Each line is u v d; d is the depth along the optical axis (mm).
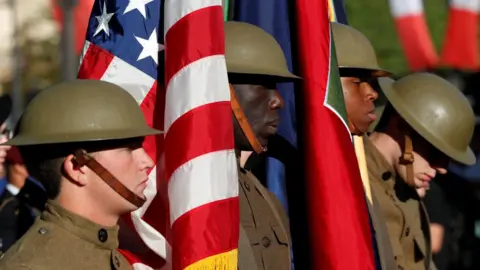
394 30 30297
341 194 9773
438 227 15898
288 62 10508
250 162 10734
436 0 31422
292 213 10445
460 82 32906
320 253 9742
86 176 7766
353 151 9977
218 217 8578
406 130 11781
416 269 11891
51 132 7707
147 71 9258
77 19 23250
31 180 12242
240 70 9242
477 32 29344
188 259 8500
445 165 11992
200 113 8727
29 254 7520
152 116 9211
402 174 11836
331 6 12578
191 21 8891
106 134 7730
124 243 9211
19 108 25875
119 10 9320
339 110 10023
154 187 9055
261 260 9211
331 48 10141
